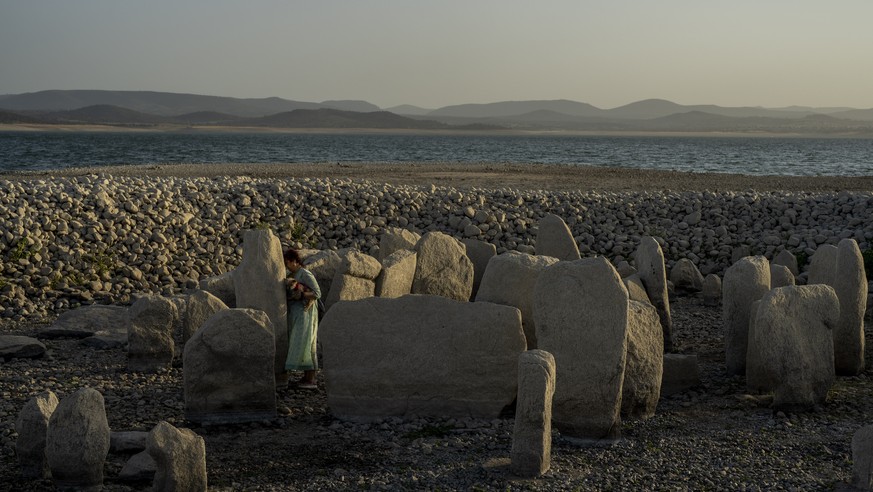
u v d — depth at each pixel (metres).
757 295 9.59
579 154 81.44
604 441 7.43
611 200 21.44
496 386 8.13
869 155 86.38
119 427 7.84
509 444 7.45
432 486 6.50
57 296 14.50
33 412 6.73
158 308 10.08
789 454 7.15
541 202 20.92
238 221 18.73
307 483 6.59
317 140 154.00
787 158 75.00
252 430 7.91
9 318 13.27
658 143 152.25
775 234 19.05
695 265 16.34
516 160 64.88
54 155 66.00
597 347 7.38
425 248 10.62
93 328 11.82
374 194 20.80
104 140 122.81
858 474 6.39
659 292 10.60
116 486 6.55
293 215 19.53
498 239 19.22
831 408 8.38
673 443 7.43
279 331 9.11
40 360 10.45
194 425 8.01
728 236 19.08
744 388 9.23
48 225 16.47
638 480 6.59
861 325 9.49
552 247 12.34
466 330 8.16
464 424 8.00
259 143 118.50
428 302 8.30
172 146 95.31
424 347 8.20
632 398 8.08
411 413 8.21
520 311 8.80
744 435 7.64
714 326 12.62
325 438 7.67
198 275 16.39
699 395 9.01
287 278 9.34
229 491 6.44
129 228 17.34
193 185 20.30
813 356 8.30
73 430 6.43
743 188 29.20
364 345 8.24
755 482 6.54
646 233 19.45
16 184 18.62
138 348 9.99
